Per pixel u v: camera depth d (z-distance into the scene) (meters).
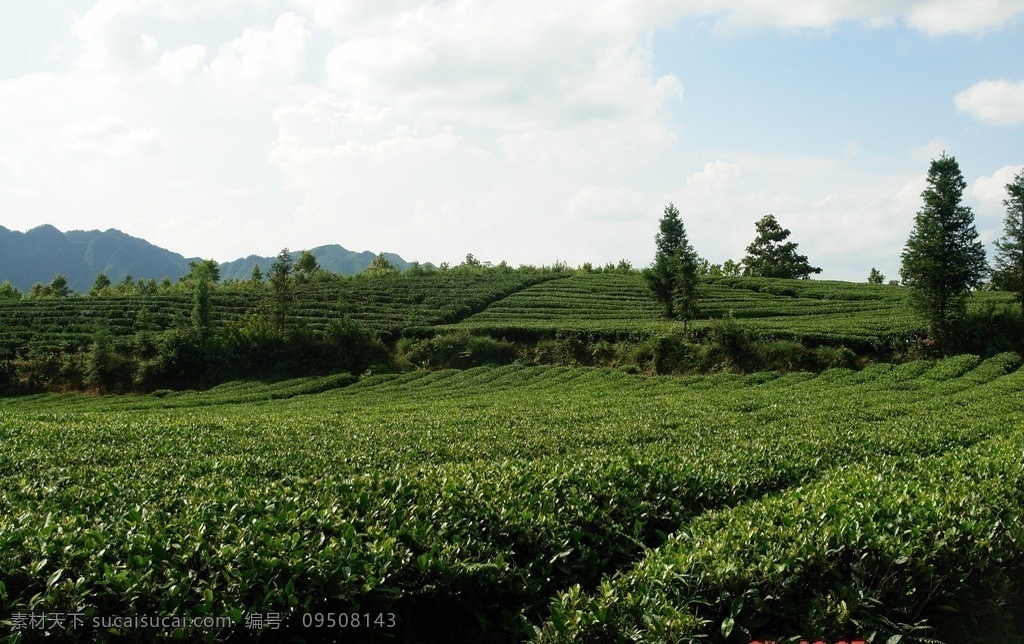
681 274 52.22
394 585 7.10
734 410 25.84
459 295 73.88
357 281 87.25
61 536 7.50
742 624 7.08
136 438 17.98
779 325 52.28
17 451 15.49
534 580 7.96
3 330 59.47
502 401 31.39
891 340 46.78
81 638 6.23
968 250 46.31
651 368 47.50
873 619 7.23
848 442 16.30
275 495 9.90
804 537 8.02
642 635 6.51
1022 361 43.03
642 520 10.19
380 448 16.94
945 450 16.41
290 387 44.84
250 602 6.55
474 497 9.68
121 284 96.44
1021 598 8.76
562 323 58.00
